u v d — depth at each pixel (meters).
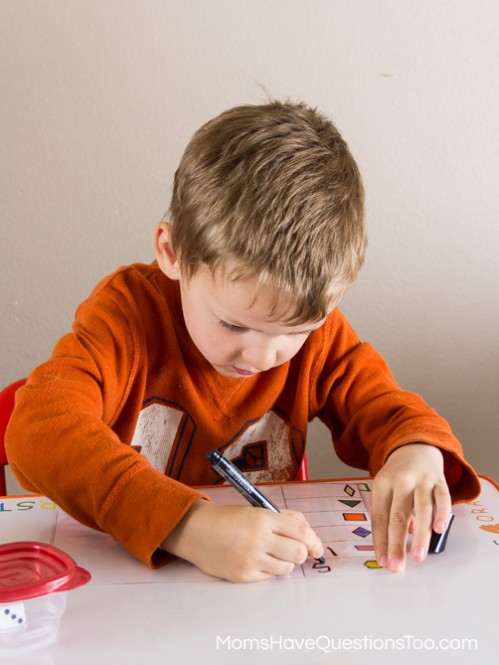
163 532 0.70
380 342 1.51
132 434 0.98
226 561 0.69
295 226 0.75
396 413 0.95
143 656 0.60
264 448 1.08
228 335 0.80
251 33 1.38
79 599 0.66
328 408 1.07
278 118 0.82
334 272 0.77
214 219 0.76
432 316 1.50
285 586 0.69
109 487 0.74
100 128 1.41
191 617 0.64
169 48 1.38
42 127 1.41
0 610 0.61
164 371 0.99
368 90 1.41
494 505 0.85
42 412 0.80
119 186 1.43
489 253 1.48
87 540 0.76
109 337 0.92
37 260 1.46
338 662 0.59
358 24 1.38
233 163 0.78
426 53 1.40
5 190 1.43
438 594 0.67
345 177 0.81
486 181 1.45
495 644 0.61
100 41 1.38
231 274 0.74
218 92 1.40
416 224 1.46
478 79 1.41
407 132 1.42
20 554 0.65
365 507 0.83
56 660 0.59
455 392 1.54
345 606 0.66
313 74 1.40
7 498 0.85
